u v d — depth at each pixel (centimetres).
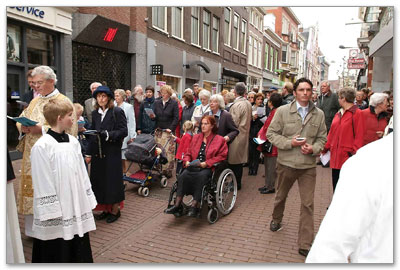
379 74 1262
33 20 730
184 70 1478
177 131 667
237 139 514
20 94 738
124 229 385
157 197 508
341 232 110
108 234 370
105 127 389
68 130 327
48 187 233
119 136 388
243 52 2277
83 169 263
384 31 813
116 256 318
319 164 793
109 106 393
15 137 716
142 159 496
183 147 524
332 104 746
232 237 365
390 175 106
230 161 520
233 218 424
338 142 414
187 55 1492
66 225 240
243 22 2241
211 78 1786
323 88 754
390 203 105
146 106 639
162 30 1259
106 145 390
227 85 2073
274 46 3128
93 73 983
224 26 1931
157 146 531
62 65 841
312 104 331
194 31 1577
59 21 802
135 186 565
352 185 111
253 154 666
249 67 2442
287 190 360
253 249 336
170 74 1358
